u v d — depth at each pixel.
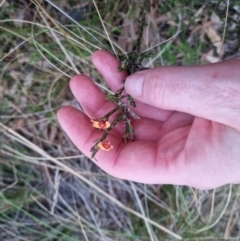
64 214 0.29
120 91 0.17
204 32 0.26
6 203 0.27
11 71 0.26
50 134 0.28
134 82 0.17
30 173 0.28
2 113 0.27
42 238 0.28
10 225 0.28
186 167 0.19
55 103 0.27
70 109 0.18
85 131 0.18
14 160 0.27
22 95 0.27
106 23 0.24
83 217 0.29
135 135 0.20
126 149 0.19
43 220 0.28
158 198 0.29
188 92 0.17
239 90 0.16
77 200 0.29
